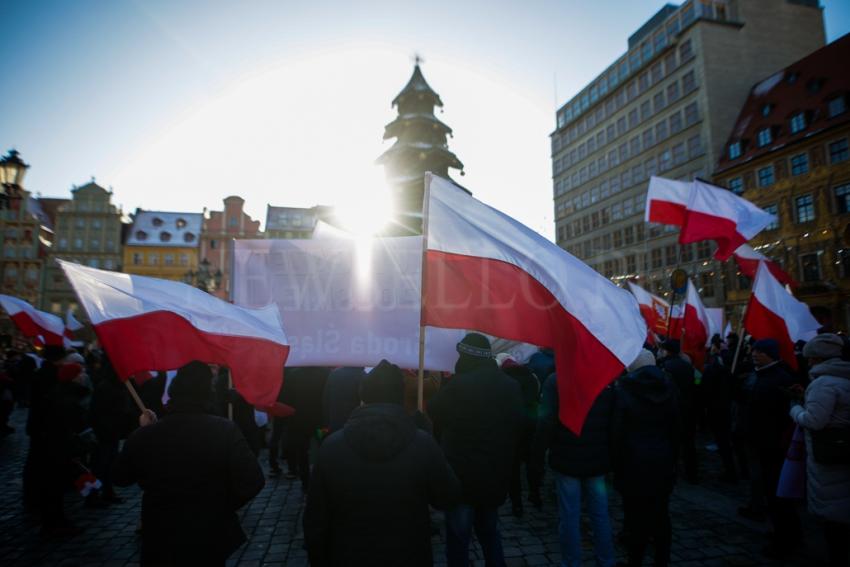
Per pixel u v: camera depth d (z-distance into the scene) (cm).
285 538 498
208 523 265
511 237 393
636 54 4828
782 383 465
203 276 2362
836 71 3353
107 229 5581
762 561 436
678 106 4331
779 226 3369
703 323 855
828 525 375
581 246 5412
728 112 4094
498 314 378
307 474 640
